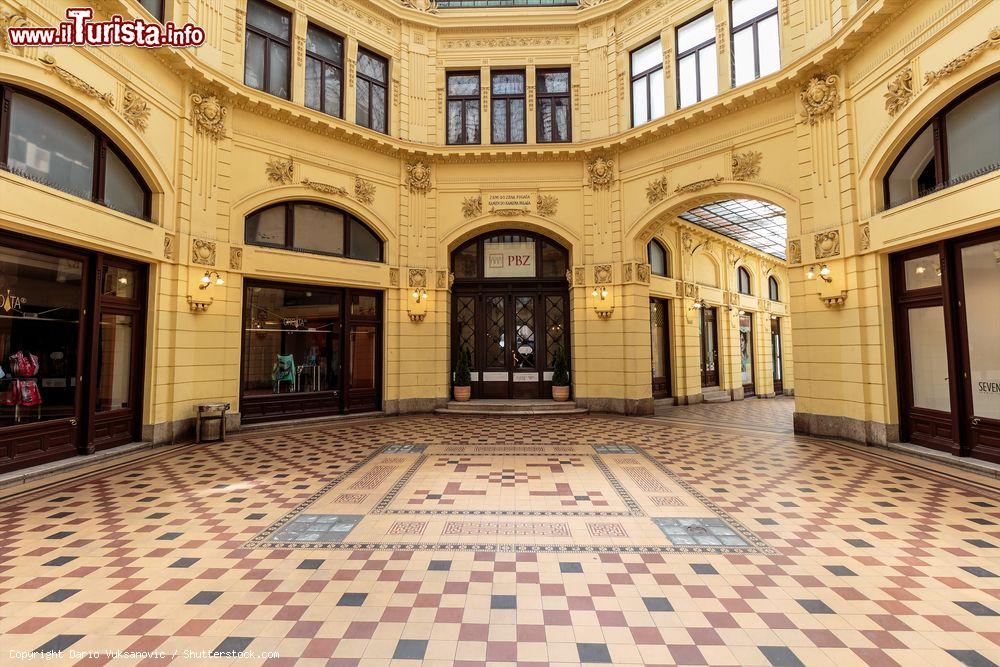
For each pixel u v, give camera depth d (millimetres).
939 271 6539
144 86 7250
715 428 9211
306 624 2736
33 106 5906
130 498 4988
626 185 11273
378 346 11336
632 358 11078
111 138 6871
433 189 11883
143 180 7547
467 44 12094
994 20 5457
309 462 6551
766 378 17266
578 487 5336
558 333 12492
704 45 10195
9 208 5324
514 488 5305
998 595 3023
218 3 8781
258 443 7891
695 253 14992
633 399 11016
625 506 4711
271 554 3646
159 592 3078
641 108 11312
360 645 2547
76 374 6496
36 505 4762
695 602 2973
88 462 6305
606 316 11320
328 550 3723
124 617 2789
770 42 9148
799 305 8438
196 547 3768
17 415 5844
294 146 9844
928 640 2576
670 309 13938
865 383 7355
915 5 6418
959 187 5816
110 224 6637
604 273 11383
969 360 6113
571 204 11781
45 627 2678
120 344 7230
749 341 17250
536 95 12094
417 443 7859
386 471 6055
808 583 3191
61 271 6348
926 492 5082
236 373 8922
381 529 4145
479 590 3121
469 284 12688
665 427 9359
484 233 12648
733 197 9688
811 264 8172
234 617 2801
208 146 8523
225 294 8789
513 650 2508
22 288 5918
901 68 6688
